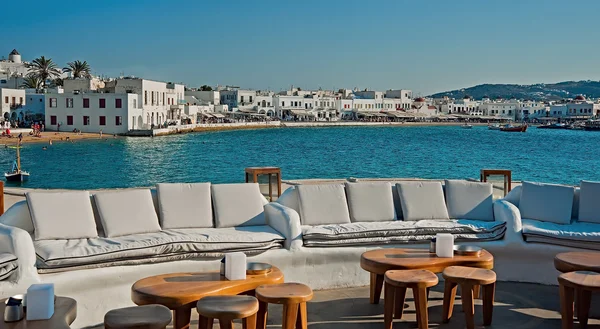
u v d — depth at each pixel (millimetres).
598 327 5684
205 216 6844
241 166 38406
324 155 49156
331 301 6312
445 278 5473
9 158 42906
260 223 7039
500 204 7336
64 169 35938
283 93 139625
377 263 5695
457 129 127312
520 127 115875
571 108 163500
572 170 38219
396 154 51219
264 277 5121
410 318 5816
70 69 100500
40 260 5426
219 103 123375
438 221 7293
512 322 5754
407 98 158125
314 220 7168
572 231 6969
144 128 75188
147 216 6539
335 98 140125
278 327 5539
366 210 7410
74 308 4594
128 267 5738
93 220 6324
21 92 76750
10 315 4234
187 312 4711
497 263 7062
